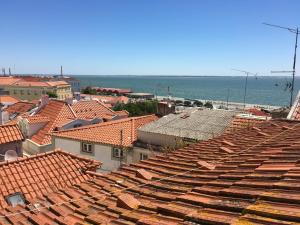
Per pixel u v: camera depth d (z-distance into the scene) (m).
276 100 177.62
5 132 19.12
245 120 25.30
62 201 8.62
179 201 5.75
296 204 4.41
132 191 7.51
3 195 12.69
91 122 37.38
